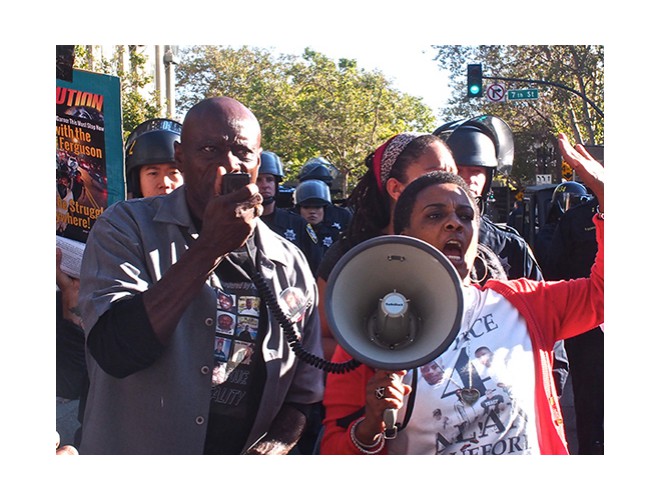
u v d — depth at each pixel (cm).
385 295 250
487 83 2825
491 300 273
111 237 271
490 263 362
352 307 248
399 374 247
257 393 278
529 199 1369
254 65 3184
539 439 265
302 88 3247
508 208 1570
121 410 271
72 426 550
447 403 257
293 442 287
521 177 2808
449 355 262
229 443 279
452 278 240
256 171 280
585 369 537
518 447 258
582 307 280
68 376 420
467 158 425
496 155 464
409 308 248
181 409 267
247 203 247
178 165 288
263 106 3180
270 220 621
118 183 453
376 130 3259
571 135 2791
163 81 1988
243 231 248
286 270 290
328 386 271
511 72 2848
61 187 454
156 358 258
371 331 250
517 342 267
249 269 278
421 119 3259
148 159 439
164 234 276
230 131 272
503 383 260
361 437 255
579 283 284
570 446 604
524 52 2820
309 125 3222
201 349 270
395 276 250
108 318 255
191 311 270
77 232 452
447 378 259
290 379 287
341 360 277
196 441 269
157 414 266
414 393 258
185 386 267
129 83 1538
